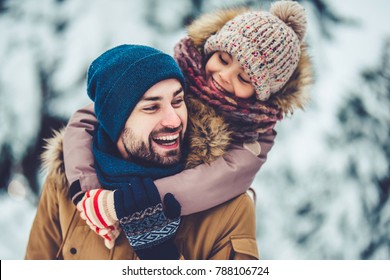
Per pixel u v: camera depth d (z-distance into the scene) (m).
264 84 1.13
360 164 2.25
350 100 2.30
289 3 1.21
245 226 1.11
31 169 1.98
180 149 1.05
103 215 0.97
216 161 1.07
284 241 2.16
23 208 1.99
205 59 1.23
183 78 1.05
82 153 1.10
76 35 2.04
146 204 0.95
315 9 2.40
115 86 1.00
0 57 2.01
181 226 1.09
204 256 1.10
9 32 2.06
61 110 1.96
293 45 1.16
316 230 2.16
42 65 2.00
